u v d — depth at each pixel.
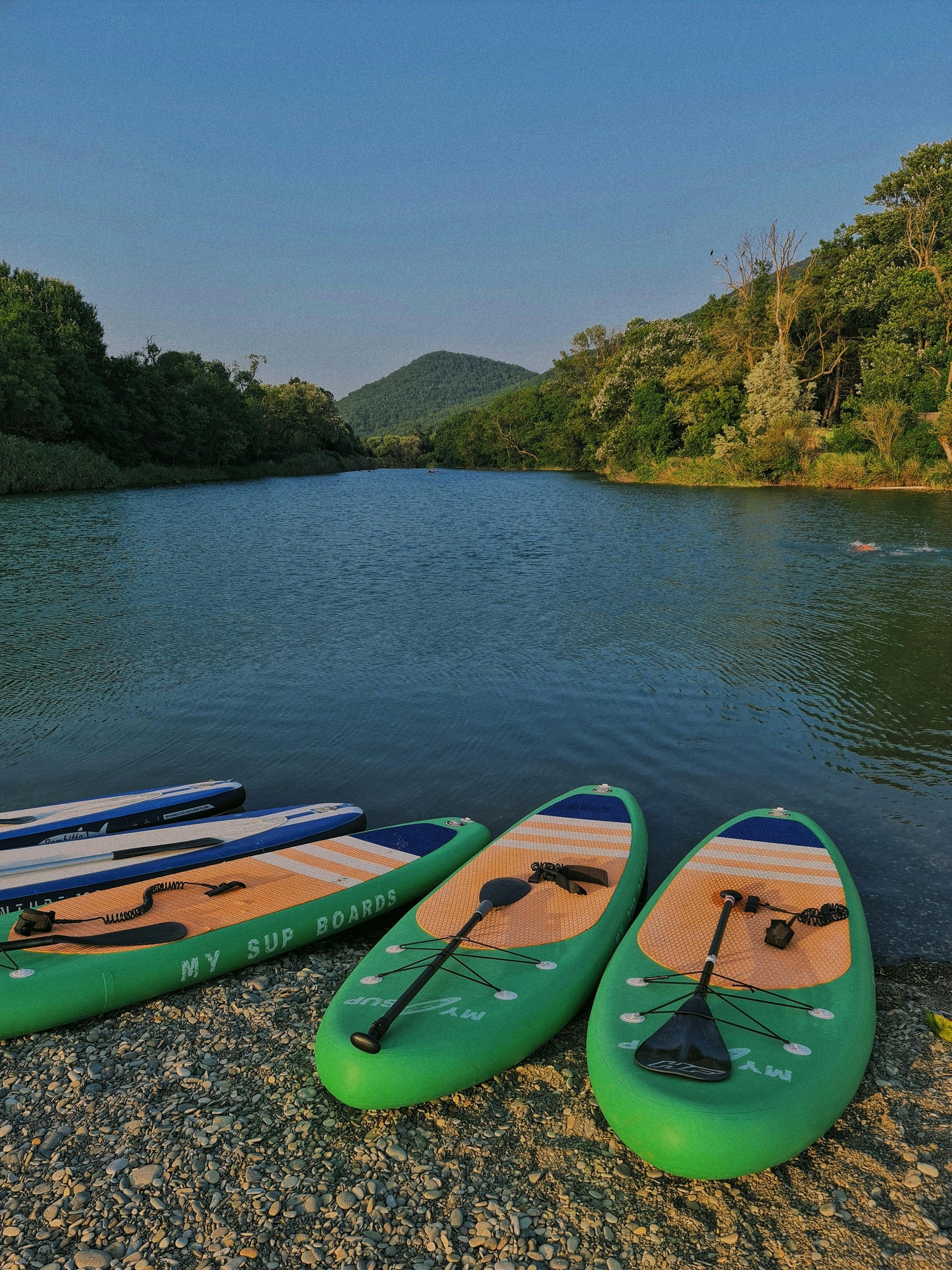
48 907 5.51
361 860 6.26
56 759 8.71
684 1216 3.48
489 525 31.00
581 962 4.86
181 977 5.06
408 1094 3.97
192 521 32.09
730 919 5.15
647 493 44.25
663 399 57.03
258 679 11.34
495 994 4.55
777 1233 3.40
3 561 21.52
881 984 5.13
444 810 7.58
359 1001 4.45
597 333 87.50
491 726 9.58
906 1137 3.91
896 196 49.75
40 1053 4.55
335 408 100.50
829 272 53.47
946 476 40.12
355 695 10.70
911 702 10.38
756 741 9.13
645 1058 3.81
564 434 78.50
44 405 48.47
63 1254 3.31
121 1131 3.96
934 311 45.41
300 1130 3.96
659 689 10.89
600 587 18.08
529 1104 4.14
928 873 6.40
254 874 6.04
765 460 45.09
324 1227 3.43
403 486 57.06
